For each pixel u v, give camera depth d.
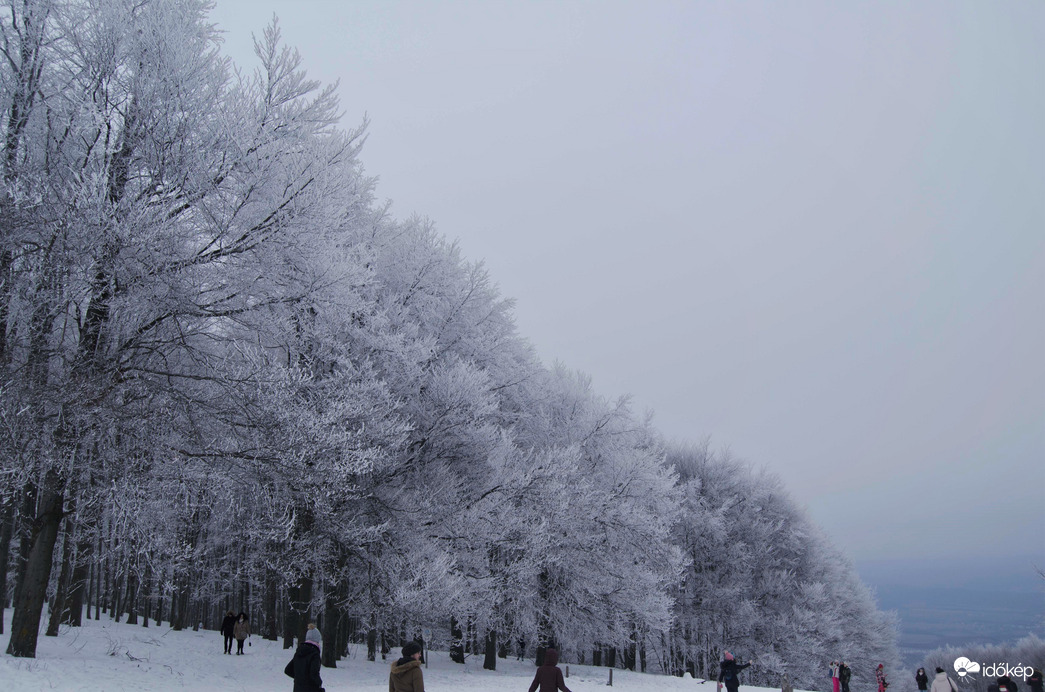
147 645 20.33
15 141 12.35
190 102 13.37
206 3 14.81
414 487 20.27
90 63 13.10
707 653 39.75
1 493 11.19
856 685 55.16
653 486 28.83
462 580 19.11
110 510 12.84
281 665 19.42
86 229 11.52
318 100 14.34
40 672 11.66
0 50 12.68
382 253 22.27
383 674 20.06
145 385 12.57
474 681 20.09
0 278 11.79
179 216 13.30
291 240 13.60
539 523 22.94
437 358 21.80
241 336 14.30
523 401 26.97
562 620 26.12
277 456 13.23
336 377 17.27
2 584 17.39
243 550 20.89
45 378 11.70
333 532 17.44
